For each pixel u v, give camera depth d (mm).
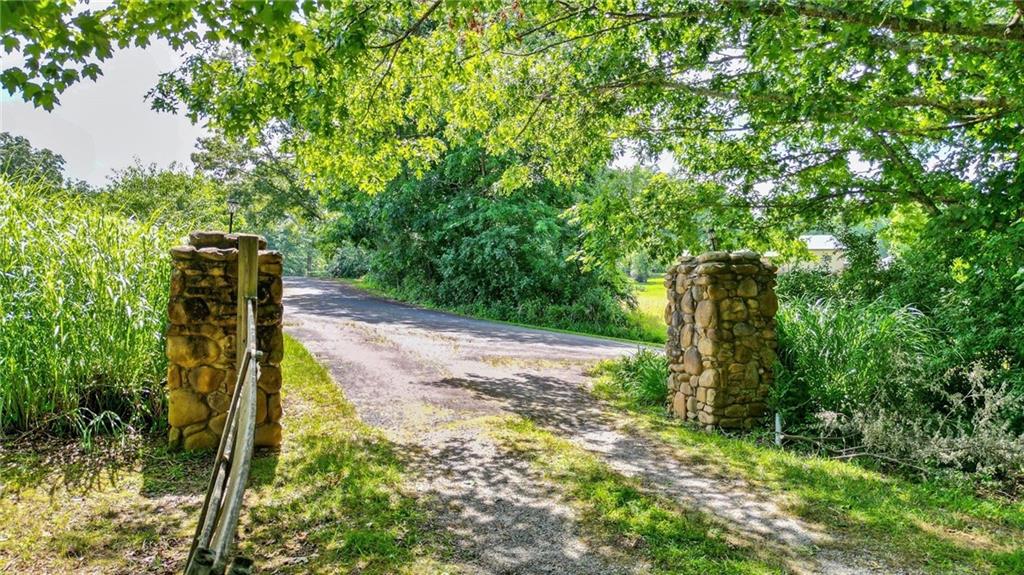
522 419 5570
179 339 4199
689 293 5934
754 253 5730
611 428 5527
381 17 5520
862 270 8773
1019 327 5340
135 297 4820
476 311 17219
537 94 7910
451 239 18312
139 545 2941
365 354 8328
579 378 7867
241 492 1266
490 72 7328
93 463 3939
